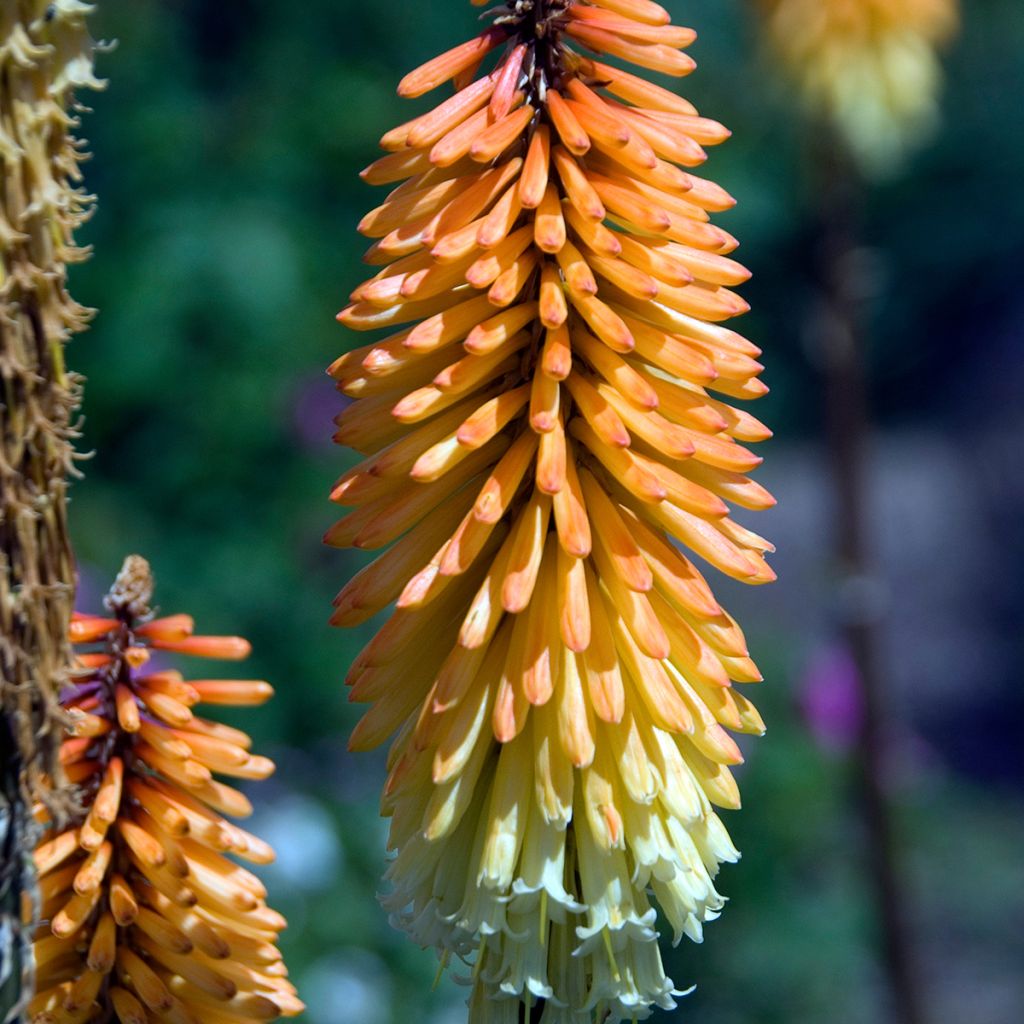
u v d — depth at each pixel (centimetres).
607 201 49
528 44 50
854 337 120
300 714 122
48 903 50
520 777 50
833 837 138
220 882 50
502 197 50
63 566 46
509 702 49
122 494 133
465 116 50
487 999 51
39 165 45
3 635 46
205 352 138
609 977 50
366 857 111
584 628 49
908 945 120
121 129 147
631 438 51
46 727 46
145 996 50
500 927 49
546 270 50
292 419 135
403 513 50
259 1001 50
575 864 50
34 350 45
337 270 148
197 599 124
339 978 100
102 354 137
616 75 50
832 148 118
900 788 144
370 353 50
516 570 49
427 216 50
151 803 50
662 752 50
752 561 51
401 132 49
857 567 121
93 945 49
